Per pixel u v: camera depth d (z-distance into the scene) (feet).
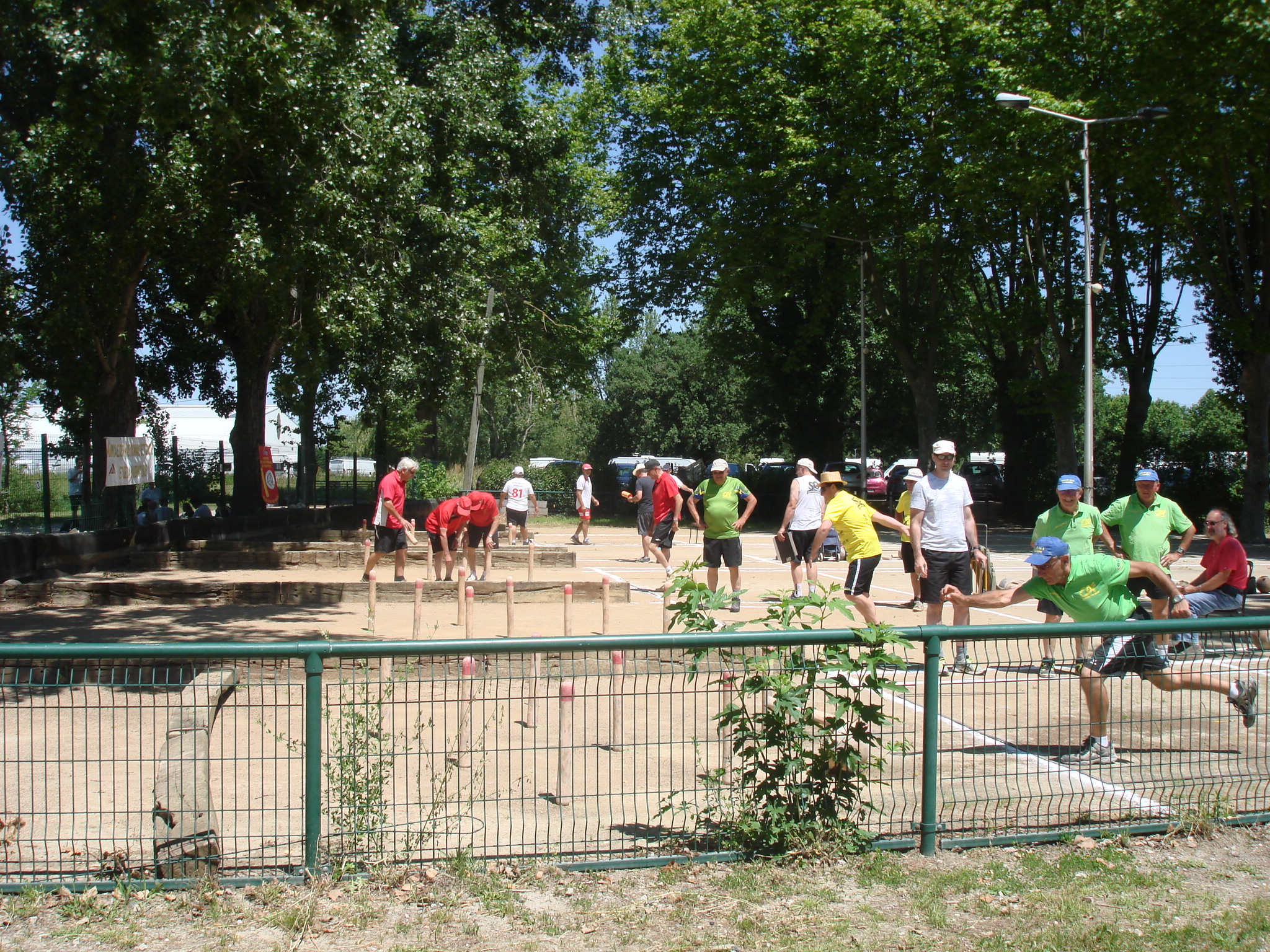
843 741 18.15
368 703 16.25
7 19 35.55
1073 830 17.38
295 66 44.37
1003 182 89.40
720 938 13.89
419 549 64.13
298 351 56.54
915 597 45.29
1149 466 117.08
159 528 64.39
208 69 38.96
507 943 13.78
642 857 16.37
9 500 80.89
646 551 73.92
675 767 21.18
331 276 53.57
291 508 88.12
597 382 214.28
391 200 56.95
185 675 26.99
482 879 15.47
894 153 101.19
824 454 128.98
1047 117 82.33
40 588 46.32
